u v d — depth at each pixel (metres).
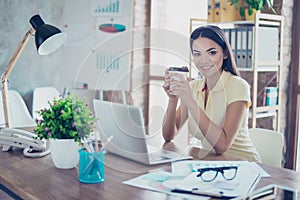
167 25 4.46
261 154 2.12
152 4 4.29
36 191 1.26
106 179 1.38
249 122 3.13
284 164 3.49
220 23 3.25
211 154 1.76
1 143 1.76
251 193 1.26
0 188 1.41
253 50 3.02
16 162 1.60
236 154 2.00
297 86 3.40
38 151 1.75
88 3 3.97
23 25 3.85
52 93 3.92
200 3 4.57
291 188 1.32
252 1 3.02
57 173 1.45
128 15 4.06
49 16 3.98
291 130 3.45
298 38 3.37
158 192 1.26
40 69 3.96
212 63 1.81
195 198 1.21
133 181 1.36
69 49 4.00
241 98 1.93
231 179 1.38
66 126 1.50
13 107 3.52
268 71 3.28
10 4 3.76
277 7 3.30
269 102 3.25
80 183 1.34
